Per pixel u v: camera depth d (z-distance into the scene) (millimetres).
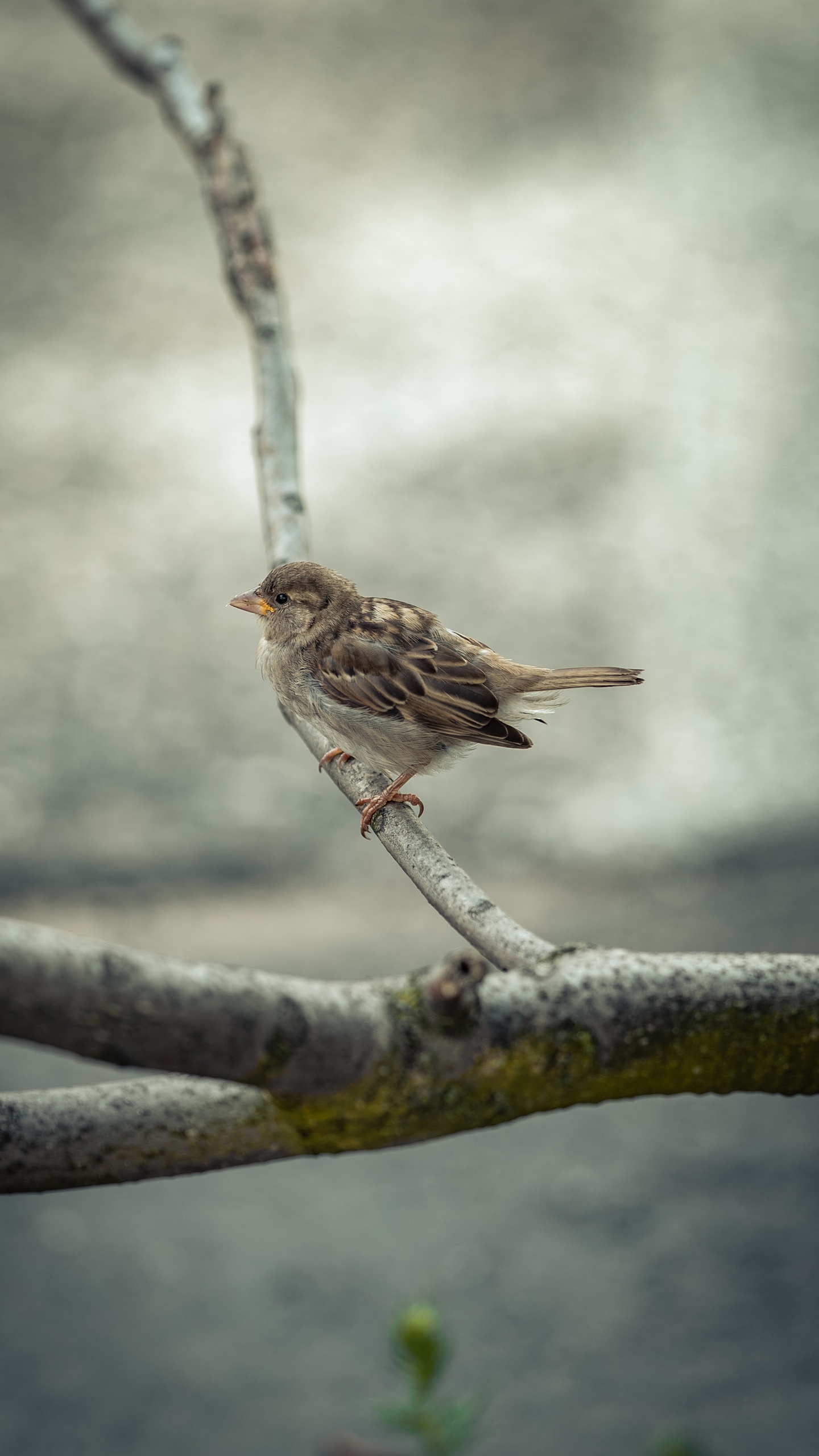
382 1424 2895
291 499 5754
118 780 14562
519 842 13430
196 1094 2488
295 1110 2170
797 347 23359
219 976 1939
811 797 13828
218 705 16016
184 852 13266
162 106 8516
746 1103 9781
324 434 21453
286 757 15242
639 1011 2330
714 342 23562
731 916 11805
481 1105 2234
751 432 21016
